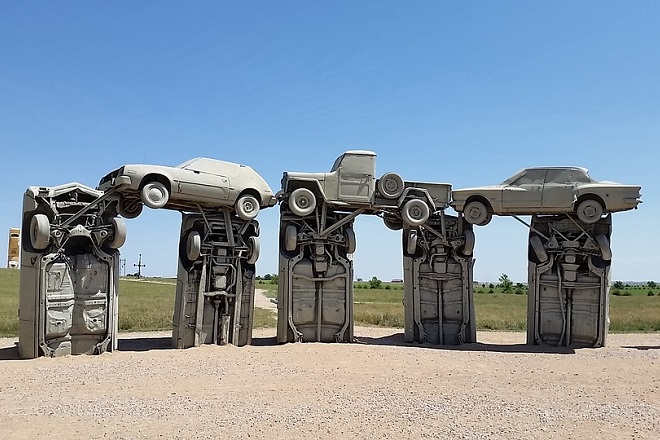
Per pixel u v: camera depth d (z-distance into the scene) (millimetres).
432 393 11070
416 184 19438
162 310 32562
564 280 18750
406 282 19906
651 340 21281
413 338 19672
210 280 17812
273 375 12828
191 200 17156
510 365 14609
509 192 18594
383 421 9039
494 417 9398
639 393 11430
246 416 9219
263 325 26734
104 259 16031
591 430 8820
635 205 17891
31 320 15055
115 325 16219
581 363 14953
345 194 18875
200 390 11203
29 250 15250
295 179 18750
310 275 18953
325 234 18938
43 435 8188
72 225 15688
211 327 17906
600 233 18625
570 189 18141
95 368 13500
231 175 17766
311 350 16422
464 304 19625
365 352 16016
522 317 31016
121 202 17312
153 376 12539
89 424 8711
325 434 8383
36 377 12375
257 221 18438
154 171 16312
